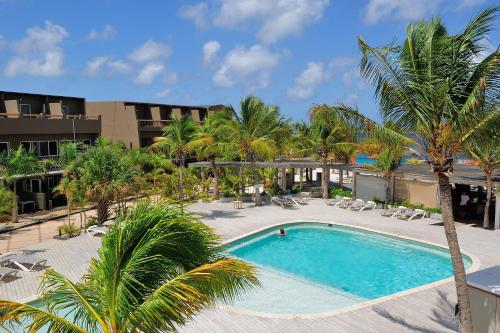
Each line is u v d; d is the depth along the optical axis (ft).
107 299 19.69
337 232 74.69
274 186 115.34
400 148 30.19
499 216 69.51
